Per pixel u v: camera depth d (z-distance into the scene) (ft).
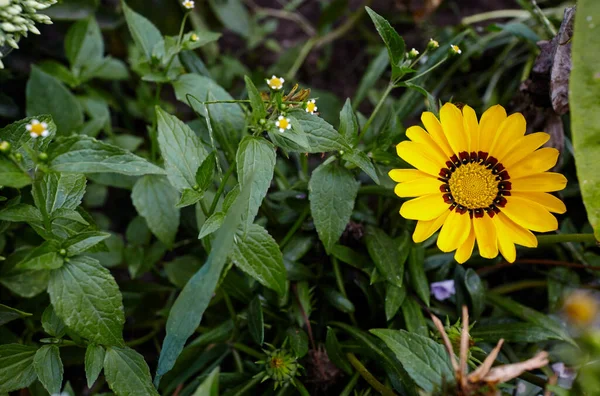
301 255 1.39
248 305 1.39
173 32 1.83
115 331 1.12
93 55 1.67
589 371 1.17
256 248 1.19
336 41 2.00
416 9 1.91
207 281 1.09
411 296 1.39
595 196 1.18
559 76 1.31
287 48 2.01
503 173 1.22
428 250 1.44
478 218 1.22
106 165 1.06
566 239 1.29
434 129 1.20
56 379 1.17
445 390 1.06
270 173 1.13
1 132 1.17
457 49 1.24
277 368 1.28
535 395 1.31
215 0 1.90
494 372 1.03
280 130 1.13
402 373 1.25
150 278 1.68
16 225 1.49
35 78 1.53
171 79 1.38
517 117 1.20
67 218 1.18
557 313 1.44
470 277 1.37
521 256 1.54
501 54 1.78
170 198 1.44
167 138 1.16
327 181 1.26
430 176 1.21
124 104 1.80
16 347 1.19
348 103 1.25
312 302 1.41
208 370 1.38
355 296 1.47
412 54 1.23
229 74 1.82
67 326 1.11
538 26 1.74
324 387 1.36
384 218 1.50
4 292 1.51
